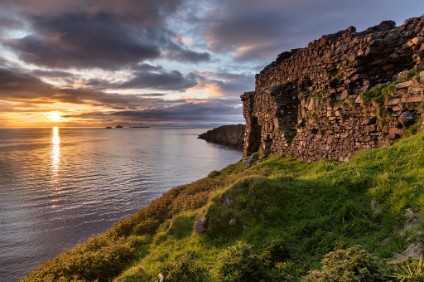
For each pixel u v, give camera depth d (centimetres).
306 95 2172
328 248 837
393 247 729
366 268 555
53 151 14162
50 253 2780
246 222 1124
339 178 1129
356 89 1723
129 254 1266
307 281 595
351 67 1727
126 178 6531
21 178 6706
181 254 1091
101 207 4212
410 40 1473
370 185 1031
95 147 16638
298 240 928
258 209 1142
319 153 1914
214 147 15375
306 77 2295
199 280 818
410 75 1366
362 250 609
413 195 864
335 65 1897
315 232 923
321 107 1931
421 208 803
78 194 5038
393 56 1577
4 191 5359
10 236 3181
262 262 801
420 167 1043
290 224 1023
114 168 8175
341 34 2044
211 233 1157
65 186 5750
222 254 932
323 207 1033
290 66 2589
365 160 1264
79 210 4084
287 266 808
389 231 807
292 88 2594
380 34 1638
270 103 2727
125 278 934
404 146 1208
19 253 2786
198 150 13588
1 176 7006
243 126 16500
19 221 3647
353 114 1650
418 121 1278
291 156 2259
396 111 1392
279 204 1130
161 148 15162
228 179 2177
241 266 753
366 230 860
